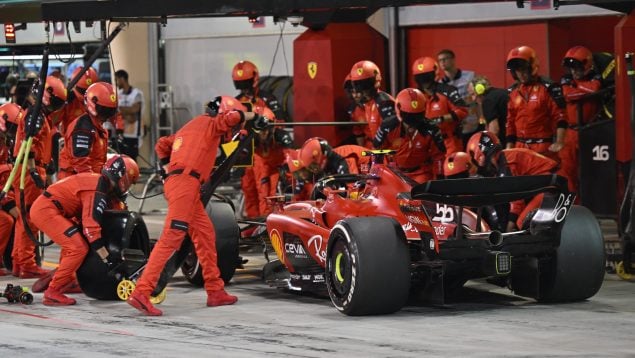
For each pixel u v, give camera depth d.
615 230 39.91
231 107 25.56
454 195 23.67
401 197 25.17
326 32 41.44
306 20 41.00
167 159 27.38
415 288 25.34
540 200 27.91
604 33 45.75
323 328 23.00
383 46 42.56
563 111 36.56
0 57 56.31
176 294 28.50
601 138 36.66
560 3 32.72
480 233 25.28
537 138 37.28
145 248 28.31
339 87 41.38
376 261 23.52
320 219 26.67
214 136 25.66
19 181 31.58
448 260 24.19
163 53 59.56
